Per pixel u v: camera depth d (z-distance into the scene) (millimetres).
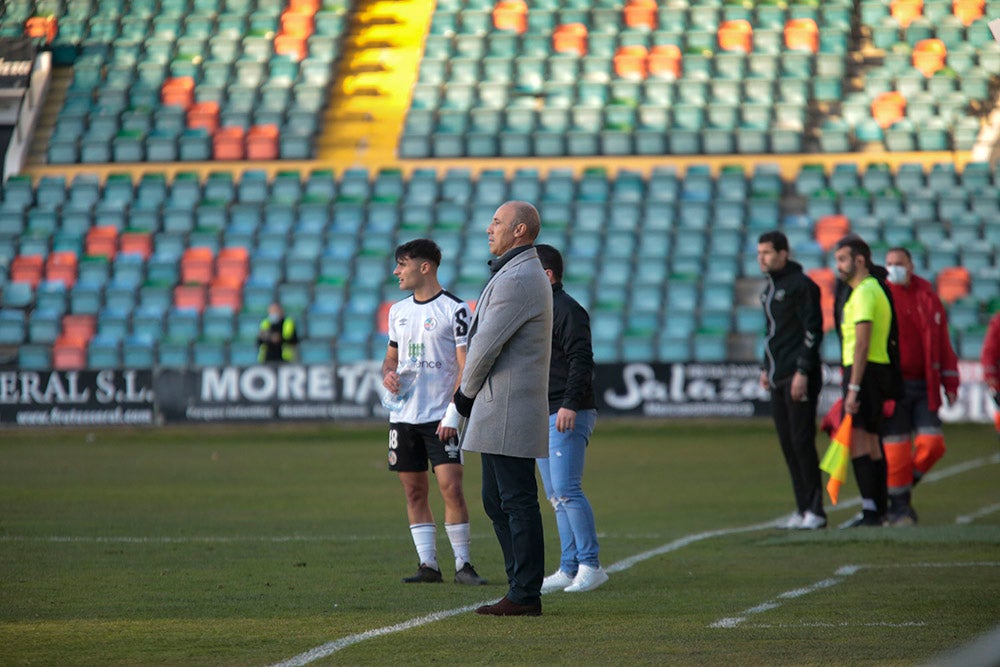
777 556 22125
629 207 65250
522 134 70500
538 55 76250
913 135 69000
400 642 14203
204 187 68500
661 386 50656
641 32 76062
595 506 30875
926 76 72062
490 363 15586
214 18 80250
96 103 75000
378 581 19203
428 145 71062
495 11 78625
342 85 76375
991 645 5238
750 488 34719
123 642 14219
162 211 66938
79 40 79562
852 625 15344
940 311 28141
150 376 51219
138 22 80312
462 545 19094
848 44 75188
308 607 16719
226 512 29156
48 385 51281
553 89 73375
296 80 76062
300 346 57562
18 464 41094
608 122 71250
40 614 16125
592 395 18828
